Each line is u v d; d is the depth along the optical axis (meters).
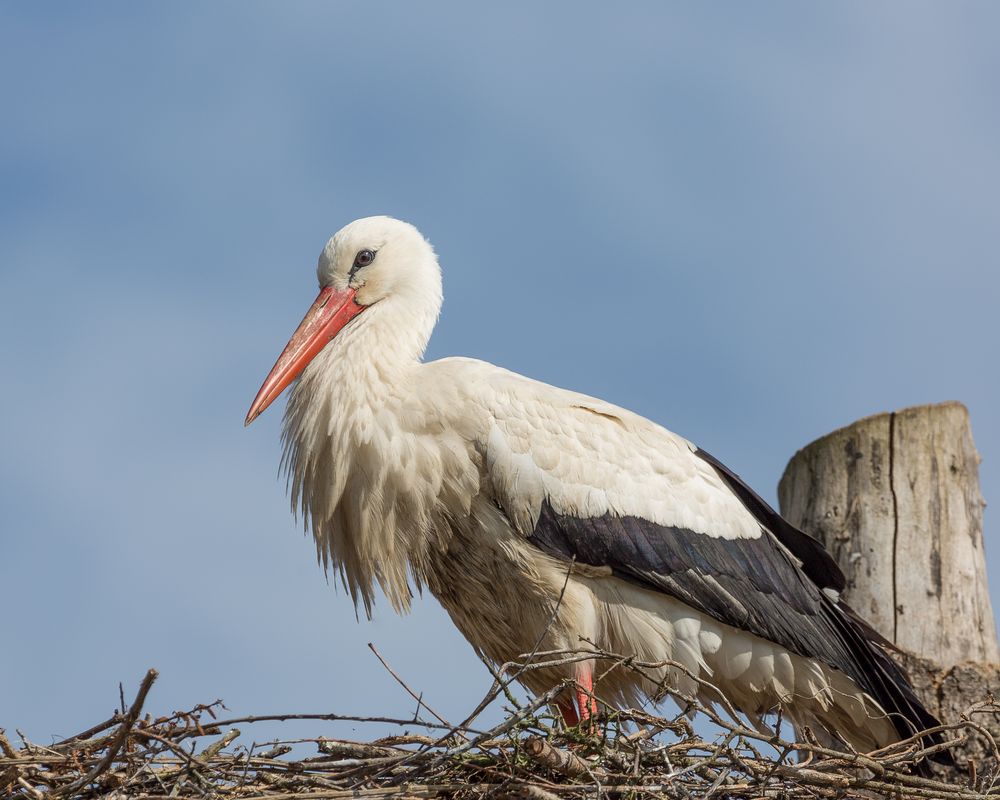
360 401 11.67
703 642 11.50
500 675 9.20
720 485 12.04
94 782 9.03
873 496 12.82
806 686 11.79
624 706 11.76
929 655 12.20
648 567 11.38
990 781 10.28
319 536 11.93
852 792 10.04
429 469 11.35
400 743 9.55
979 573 12.60
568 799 9.11
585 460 11.44
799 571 12.09
